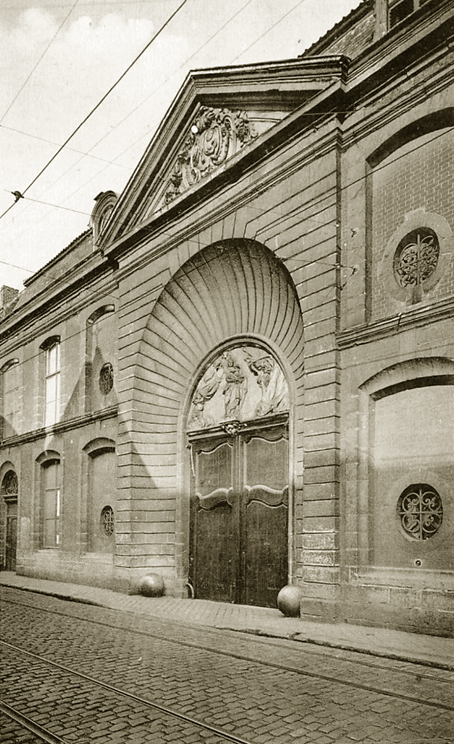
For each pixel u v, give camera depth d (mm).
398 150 12344
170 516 17844
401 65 12008
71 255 24469
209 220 16172
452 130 11336
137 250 19062
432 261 11531
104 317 21750
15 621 13195
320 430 12508
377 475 11828
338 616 11727
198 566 16812
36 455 24656
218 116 16109
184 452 17812
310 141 13586
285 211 14062
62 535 21906
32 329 26438
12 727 6398
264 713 6707
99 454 20875
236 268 16141
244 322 16406
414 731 6156
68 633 11609
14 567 26781
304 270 13406
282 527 14570
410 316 11273
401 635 10453
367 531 11719
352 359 12312
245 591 15242
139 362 18422
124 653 9727
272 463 15086
